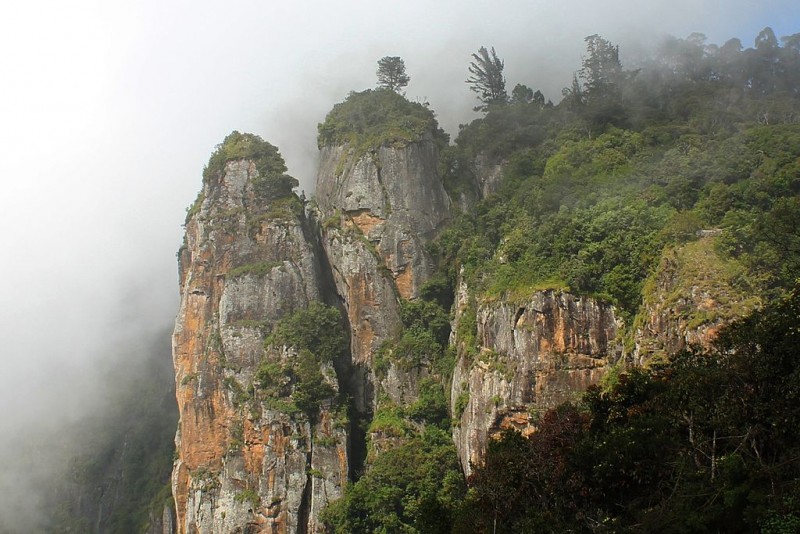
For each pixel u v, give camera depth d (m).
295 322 110.00
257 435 103.81
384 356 112.50
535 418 80.69
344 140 129.12
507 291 92.81
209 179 123.06
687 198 89.38
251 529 100.88
